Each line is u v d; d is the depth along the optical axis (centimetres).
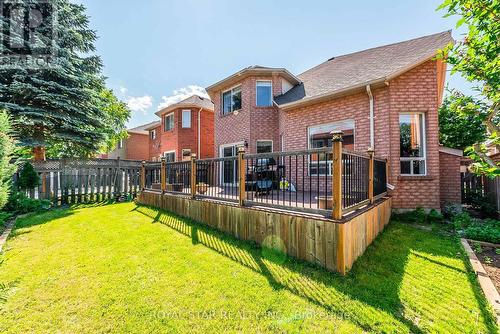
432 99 646
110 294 269
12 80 936
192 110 1545
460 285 287
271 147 1002
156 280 299
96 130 1142
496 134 394
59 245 418
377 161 528
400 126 670
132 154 2417
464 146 996
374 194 495
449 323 222
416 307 245
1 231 490
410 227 547
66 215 648
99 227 528
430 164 643
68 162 850
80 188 863
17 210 654
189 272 320
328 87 812
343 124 749
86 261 353
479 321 225
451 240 453
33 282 293
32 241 438
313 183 800
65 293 270
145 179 853
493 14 304
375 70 737
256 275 309
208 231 488
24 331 213
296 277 301
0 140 428
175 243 426
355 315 233
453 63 394
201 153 1561
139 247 409
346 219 318
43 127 998
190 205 580
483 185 673
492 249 414
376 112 671
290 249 362
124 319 230
